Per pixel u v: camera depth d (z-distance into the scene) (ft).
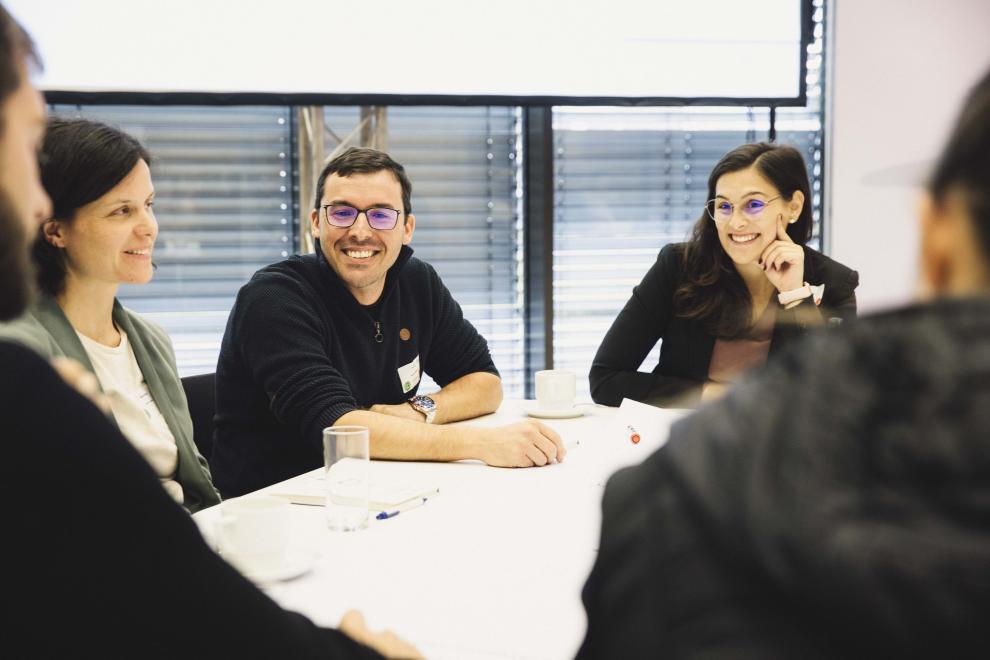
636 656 1.38
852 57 14.20
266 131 13.55
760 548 1.24
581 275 14.74
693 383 7.88
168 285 13.47
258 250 13.74
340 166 7.09
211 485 6.14
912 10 14.19
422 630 3.21
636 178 14.71
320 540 4.25
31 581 1.99
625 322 8.49
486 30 12.89
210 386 7.54
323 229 7.13
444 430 5.96
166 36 11.85
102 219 5.43
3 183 1.97
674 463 1.45
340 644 2.68
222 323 13.70
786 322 8.00
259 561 3.73
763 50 14.01
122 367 5.86
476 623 3.26
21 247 2.02
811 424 1.29
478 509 4.77
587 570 3.80
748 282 8.25
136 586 2.11
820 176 14.92
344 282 7.22
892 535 1.14
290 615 2.68
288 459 6.87
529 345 14.70
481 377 7.77
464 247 14.39
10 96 1.95
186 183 13.38
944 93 14.37
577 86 13.33
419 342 7.88
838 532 1.17
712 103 13.88
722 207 8.03
